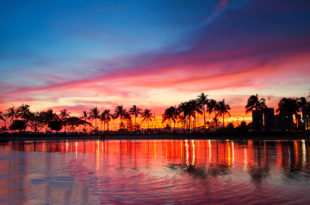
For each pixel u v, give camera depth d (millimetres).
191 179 12922
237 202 8852
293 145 40000
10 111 116438
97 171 15625
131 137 83625
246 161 19812
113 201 9156
